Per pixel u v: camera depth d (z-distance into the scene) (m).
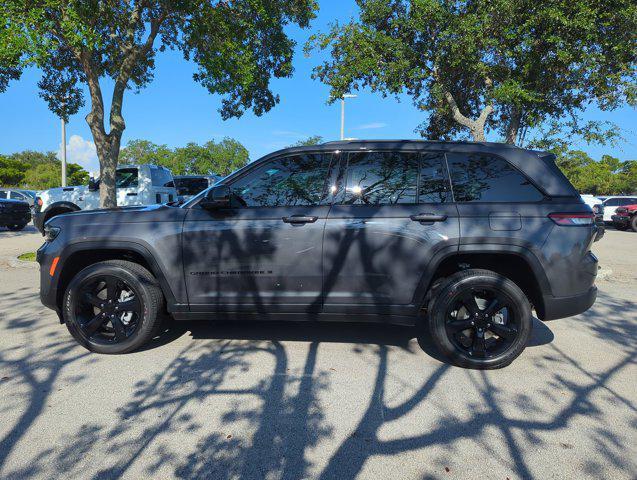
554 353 3.96
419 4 10.24
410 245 3.49
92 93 8.68
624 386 3.26
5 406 2.85
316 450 2.40
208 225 3.67
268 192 3.75
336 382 3.27
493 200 3.53
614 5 10.16
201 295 3.72
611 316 5.24
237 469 2.22
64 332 4.36
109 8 7.96
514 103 10.92
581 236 3.43
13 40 6.21
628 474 2.21
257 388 3.16
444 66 11.37
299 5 10.70
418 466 2.26
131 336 3.74
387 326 4.70
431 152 3.70
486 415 2.80
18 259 8.42
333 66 12.28
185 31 9.71
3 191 19.80
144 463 2.26
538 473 2.21
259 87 11.92
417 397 3.04
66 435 2.52
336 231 3.56
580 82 11.08
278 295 3.65
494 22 10.61
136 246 3.69
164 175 12.14
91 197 10.78
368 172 3.70
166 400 2.96
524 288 3.73
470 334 3.60
